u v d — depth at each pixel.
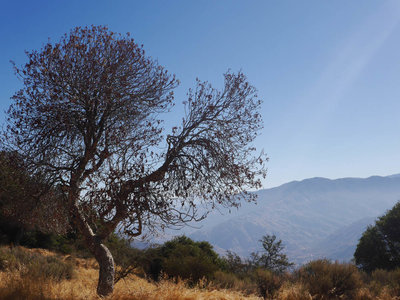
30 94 7.79
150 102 8.66
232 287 12.59
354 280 11.30
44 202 8.34
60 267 12.36
